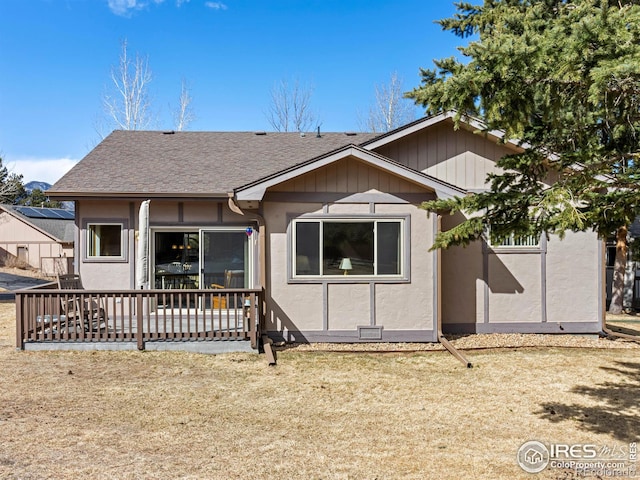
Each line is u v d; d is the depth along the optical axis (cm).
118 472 418
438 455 470
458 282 1052
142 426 531
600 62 364
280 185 951
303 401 628
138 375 729
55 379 699
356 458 460
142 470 423
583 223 454
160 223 1056
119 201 1052
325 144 1365
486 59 399
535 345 964
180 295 873
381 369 791
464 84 409
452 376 754
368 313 964
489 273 1052
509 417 581
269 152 1298
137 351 862
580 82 403
